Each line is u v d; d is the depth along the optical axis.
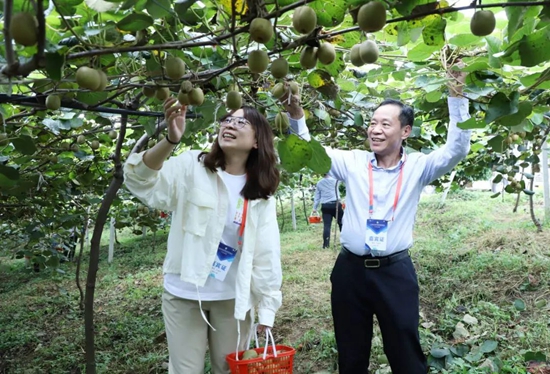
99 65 1.40
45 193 4.00
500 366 3.12
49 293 7.31
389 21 1.11
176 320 2.23
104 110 1.87
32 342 4.90
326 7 1.20
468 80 1.80
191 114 2.39
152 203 2.13
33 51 1.10
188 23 1.42
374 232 2.46
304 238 10.05
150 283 7.22
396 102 2.54
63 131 3.19
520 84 1.78
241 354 2.30
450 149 2.43
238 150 2.17
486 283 4.81
